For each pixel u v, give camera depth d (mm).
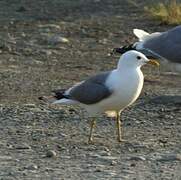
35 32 27625
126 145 14383
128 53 14258
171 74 21859
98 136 15164
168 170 12516
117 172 12375
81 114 17062
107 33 27531
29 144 14461
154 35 20375
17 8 32688
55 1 34312
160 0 33188
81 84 14758
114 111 14836
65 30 28031
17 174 12266
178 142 14680
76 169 12570
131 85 14250
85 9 32375
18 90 19703
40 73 21797
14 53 24531
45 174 12258
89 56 24250
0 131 15531
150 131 15625
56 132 15477
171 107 17781
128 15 30844
